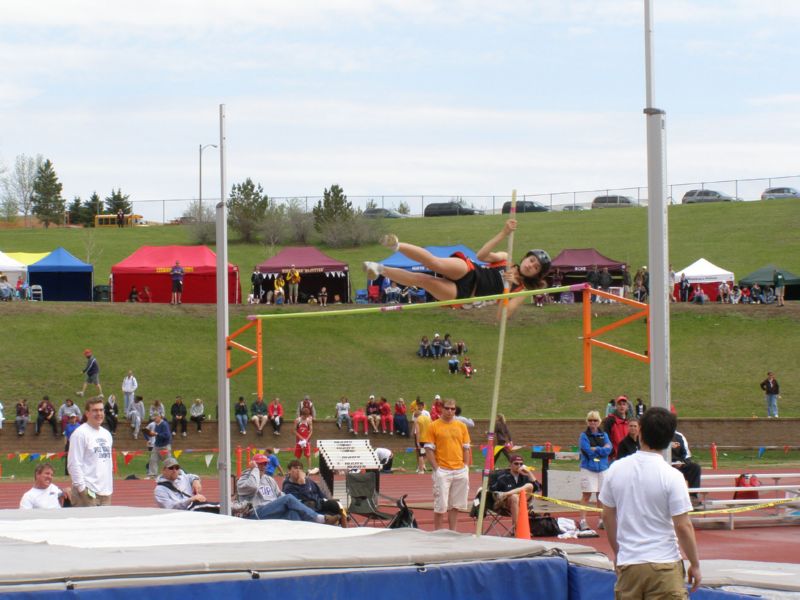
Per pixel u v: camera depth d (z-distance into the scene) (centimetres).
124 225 9212
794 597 923
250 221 8169
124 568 591
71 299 5203
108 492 1224
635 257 7106
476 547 737
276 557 650
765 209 8200
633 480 652
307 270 5119
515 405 4106
